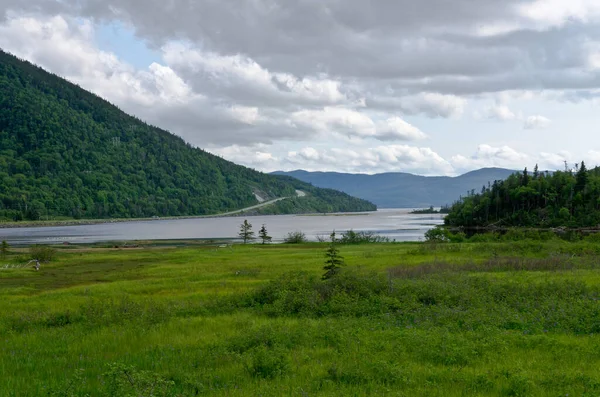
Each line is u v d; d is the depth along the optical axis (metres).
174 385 10.99
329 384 10.73
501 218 142.25
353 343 14.39
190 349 14.84
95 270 50.59
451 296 21.69
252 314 21.44
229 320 19.88
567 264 37.19
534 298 21.39
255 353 13.09
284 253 64.69
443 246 58.34
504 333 15.46
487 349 13.62
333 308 20.72
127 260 61.62
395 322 17.83
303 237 104.44
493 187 153.62
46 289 37.38
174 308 23.00
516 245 53.25
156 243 107.06
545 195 138.38
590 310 17.91
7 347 16.11
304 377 11.45
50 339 17.20
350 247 73.50
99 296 30.20
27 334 18.41
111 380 10.75
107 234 149.38
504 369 11.59
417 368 11.84
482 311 18.53
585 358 12.70
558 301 20.06
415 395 9.84
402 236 122.44
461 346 13.59
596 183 133.38
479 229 139.25
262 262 51.50
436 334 15.05
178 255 66.00
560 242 57.81
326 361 12.80
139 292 31.98
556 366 11.98
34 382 11.62
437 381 10.91
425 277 28.36
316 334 15.74
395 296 22.17
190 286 33.69
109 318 20.23
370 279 24.34
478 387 10.46
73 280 42.56
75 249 86.94
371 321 18.05
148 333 17.44
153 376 11.10
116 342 16.19
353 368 11.47
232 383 11.15
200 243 106.94
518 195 139.62
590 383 10.23
